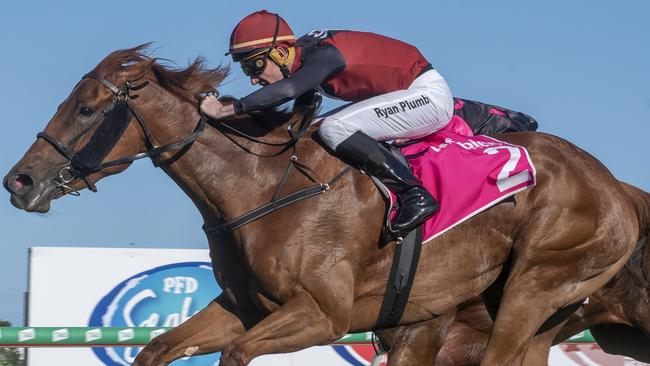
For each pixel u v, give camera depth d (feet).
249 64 17.22
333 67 16.88
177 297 23.98
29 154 16.46
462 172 17.34
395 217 17.01
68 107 16.63
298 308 16.34
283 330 16.25
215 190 16.99
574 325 20.16
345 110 17.21
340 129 16.98
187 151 17.01
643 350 20.58
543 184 17.72
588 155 18.48
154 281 23.84
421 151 17.72
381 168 16.89
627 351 20.72
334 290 16.61
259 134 17.30
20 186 16.35
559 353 25.84
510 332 17.81
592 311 19.89
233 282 17.28
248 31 17.06
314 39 17.30
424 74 17.72
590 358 26.03
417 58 17.83
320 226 16.74
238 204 16.92
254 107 16.49
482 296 19.38
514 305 17.83
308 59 16.96
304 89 16.57
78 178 16.57
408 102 17.35
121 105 16.67
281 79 16.71
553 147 18.16
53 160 16.42
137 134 16.92
